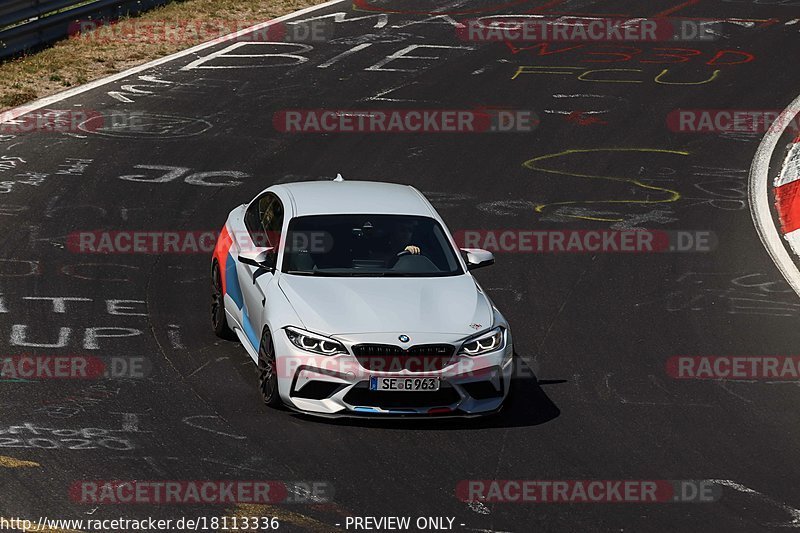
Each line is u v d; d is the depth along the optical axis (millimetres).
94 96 64812
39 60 69375
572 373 35406
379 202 35812
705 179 58156
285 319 30531
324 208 34969
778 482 27953
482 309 31766
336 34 81312
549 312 41188
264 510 24828
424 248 34000
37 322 36969
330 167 56906
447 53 77938
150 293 40688
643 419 31828
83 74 68250
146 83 67812
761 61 78812
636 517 25641
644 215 52750
